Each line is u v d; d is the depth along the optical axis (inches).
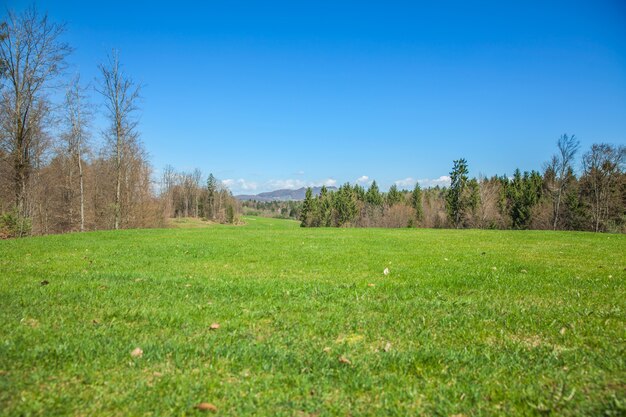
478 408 127.0
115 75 1208.2
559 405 126.0
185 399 132.0
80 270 386.6
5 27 1010.7
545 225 2187.5
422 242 716.0
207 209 3991.1
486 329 204.5
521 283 322.7
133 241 702.5
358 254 525.7
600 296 277.3
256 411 126.2
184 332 198.4
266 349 174.7
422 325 211.9
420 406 129.8
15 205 1059.3
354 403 131.5
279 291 290.2
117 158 1261.1
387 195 3683.6
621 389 135.6
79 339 183.6
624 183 1857.8
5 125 1061.8
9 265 415.8
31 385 139.5
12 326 199.6
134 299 262.5
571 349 174.7
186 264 436.5
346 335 198.7
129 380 145.9
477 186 2512.3
